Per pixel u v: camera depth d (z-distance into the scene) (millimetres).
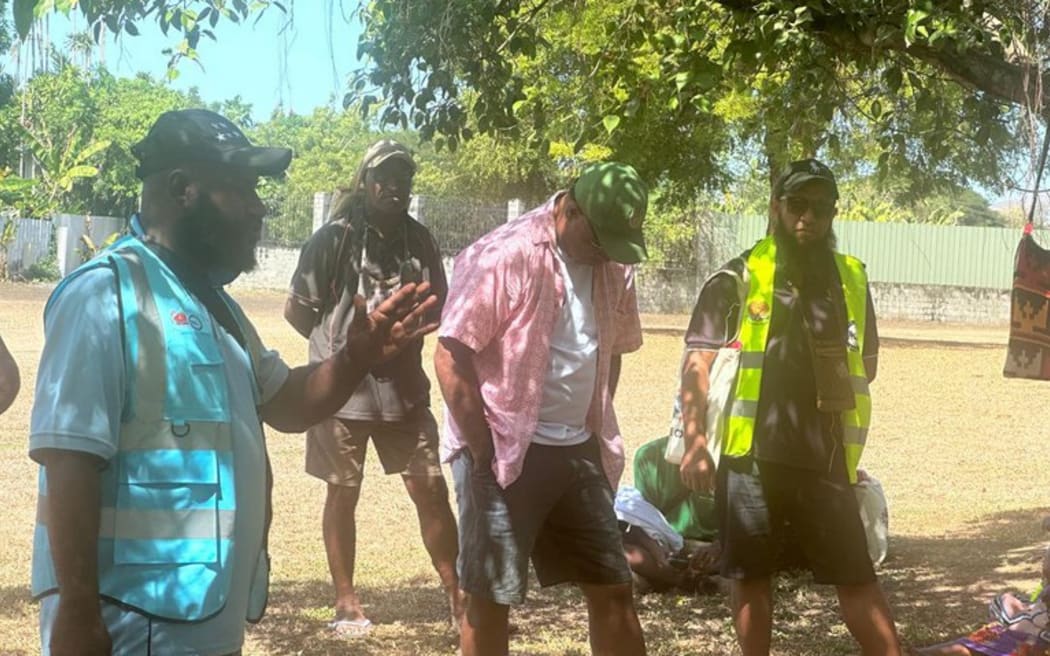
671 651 5855
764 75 7750
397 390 5984
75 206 45562
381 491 9875
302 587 6949
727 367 4781
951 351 25953
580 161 22859
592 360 4527
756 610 4770
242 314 3102
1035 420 15359
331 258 5977
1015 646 4949
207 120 2961
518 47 6621
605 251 4367
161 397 2775
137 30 5398
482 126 6781
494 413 4402
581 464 4496
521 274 4398
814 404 4707
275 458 11094
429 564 7621
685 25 6379
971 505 9875
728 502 4777
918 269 37062
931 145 7105
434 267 6105
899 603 6727
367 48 6320
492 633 4504
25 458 10688
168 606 2725
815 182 4734
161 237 2936
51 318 2793
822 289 4789
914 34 5031
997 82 5504
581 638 6070
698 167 22734
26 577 6902
